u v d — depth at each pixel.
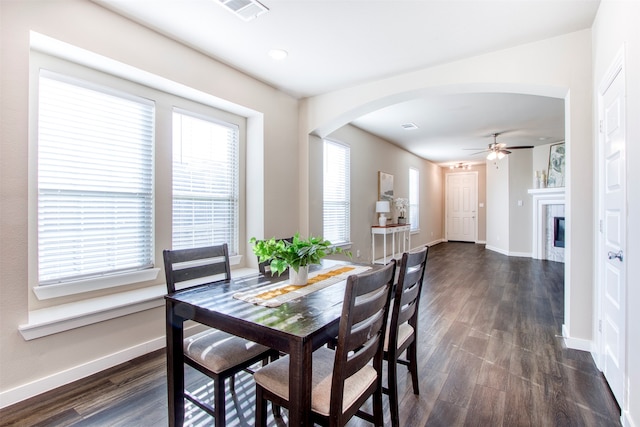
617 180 1.91
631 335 1.66
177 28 2.48
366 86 3.55
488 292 4.42
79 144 2.36
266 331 1.32
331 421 1.23
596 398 1.99
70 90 2.31
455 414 1.85
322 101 3.87
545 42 2.65
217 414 1.56
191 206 3.15
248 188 3.68
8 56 1.84
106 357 2.34
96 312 2.22
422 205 8.85
